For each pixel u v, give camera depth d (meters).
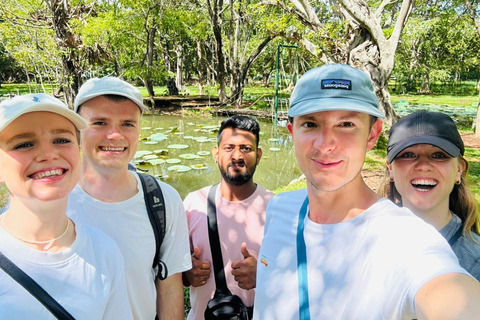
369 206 0.60
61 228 0.61
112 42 9.23
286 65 14.29
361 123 0.58
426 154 0.79
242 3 9.17
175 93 12.96
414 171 0.80
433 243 0.49
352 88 0.57
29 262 0.57
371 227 0.56
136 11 9.30
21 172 0.56
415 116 0.81
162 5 9.36
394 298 0.48
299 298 0.60
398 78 17.42
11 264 0.56
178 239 0.91
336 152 0.58
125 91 0.83
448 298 0.40
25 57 8.29
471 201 0.81
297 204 0.71
